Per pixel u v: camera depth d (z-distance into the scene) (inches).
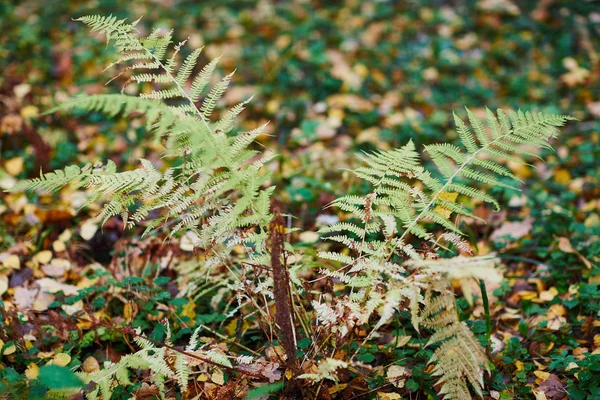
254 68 217.5
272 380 84.6
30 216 135.1
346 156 166.7
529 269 125.2
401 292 73.0
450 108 201.9
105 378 79.7
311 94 203.8
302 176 156.2
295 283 91.1
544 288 118.0
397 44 238.5
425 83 215.5
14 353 97.3
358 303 81.0
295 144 176.4
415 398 90.4
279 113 190.7
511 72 225.9
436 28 251.0
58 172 81.5
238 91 201.9
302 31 242.7
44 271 119.5
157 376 79.7
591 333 104.6
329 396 83.2
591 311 108.2
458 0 270.4
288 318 78.2
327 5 269.7
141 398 86.7
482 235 137.9
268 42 236.1
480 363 89.2
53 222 133.8
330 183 151.3
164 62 215.5
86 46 220.8
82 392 85.4
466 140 90.4
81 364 94.7
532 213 143.7
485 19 253.6
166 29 239.6
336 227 86.9
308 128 174.1
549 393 89.8
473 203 145.1
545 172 166.7
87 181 81.3
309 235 125.2
